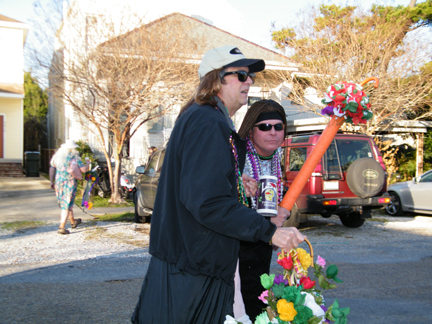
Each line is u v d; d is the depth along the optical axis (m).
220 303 1.57
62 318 3.58
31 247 6.41
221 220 1.42
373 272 5.32
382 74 13.66
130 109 12.29
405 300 4.26
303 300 1.45
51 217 9.34
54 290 4.36
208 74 1.77
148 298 1.67
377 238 7.70
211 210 1.41
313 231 8.44
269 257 2.08
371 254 6.37
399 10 15.45
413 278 5.06
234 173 1.59
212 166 1.45
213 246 1.52
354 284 4.79
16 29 20.58
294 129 18.00
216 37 17.03
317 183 7.69
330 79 13.90
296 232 1.59
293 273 1.65
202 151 1.47
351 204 7.69
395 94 13.77
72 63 10.66
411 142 18.47
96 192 13.67
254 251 1.99
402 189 10.53
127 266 5.38
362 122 1.86
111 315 3.67
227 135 1.55
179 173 1.59
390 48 14.11
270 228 1.48
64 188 7.38
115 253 6.07
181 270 1.56
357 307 4.04
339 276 5.11
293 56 15.09
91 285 4.55
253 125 2.13
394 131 16.39
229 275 1.57
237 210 1.44
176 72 11.39
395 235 8.02
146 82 11.27
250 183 1.91
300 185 1.93
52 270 5.15
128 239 7.11
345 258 6.09
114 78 10.81
